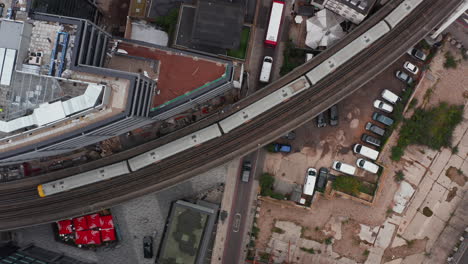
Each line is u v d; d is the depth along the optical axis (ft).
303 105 225.35
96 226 243.19
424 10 221.46
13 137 181.68
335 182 243.81
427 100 244.83
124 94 178.60
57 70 181.78
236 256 249.75
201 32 209.97
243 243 249.55
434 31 231.71
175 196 250.16
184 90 208.64
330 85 224.33
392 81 244.63
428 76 243.60
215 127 222.89
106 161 233.35
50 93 183.62
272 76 246.27
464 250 242.58
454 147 245.04
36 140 182.80
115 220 250.37
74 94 183.93
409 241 248.32
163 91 208.85
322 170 243.60
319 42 237.04
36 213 237.25
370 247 248.73
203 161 229.86
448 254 246.27
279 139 245.86
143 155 226.58
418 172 247.29
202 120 226.79
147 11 238.48
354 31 222.48
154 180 232.12
